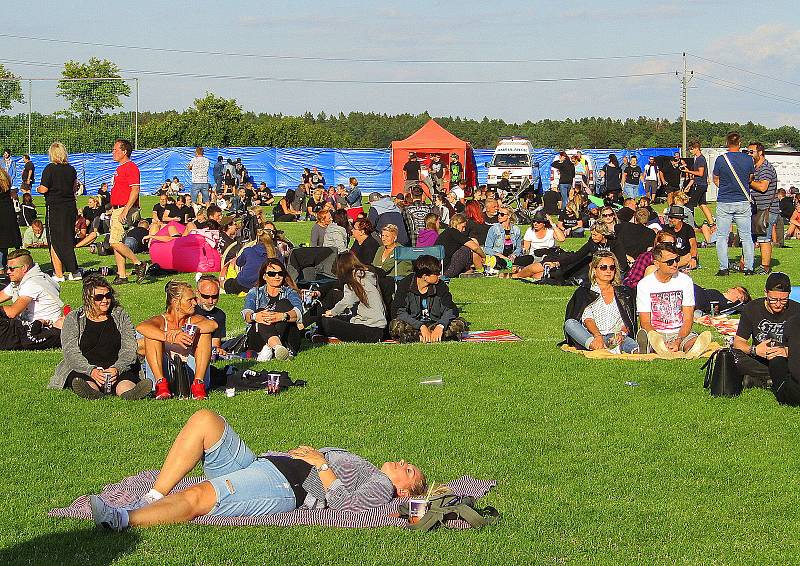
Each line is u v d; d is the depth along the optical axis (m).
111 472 8.14
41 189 20.06
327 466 7.28
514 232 22.08
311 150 59.25
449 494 7.32
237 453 7.08
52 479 7.97
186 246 21.44
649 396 10.84
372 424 9.70
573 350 13.12
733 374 10.82
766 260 21.38
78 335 10.84
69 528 6.74
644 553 6.59
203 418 7.00
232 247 19.03
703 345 12.55
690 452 8.86
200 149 40.06
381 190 59.84
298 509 7.15
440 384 11.33
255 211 19.61
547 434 9.41
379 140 169.00
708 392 10.94
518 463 8.51
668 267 12.72
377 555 6.39
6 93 55.53
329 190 41.44
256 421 9.75
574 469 8.35
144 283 20.05
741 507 7.48
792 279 20.30
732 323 15.47
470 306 17.48
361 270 14.08
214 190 43.31
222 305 17.22
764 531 7.01
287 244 19.22
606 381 11.50
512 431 9.49
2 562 6.18
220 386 11.09
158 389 10.59
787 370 10.54
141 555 6.28
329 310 14.14
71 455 8.61
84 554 6.29
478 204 22.97
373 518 7.02
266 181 59.06
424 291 14.11
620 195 42.19
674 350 12.77
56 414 9.95
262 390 10.98
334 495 7.19
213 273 21.42
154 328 10.64
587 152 58.53
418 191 35.81
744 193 20.70
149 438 9.13
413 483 7.44
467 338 14.28
